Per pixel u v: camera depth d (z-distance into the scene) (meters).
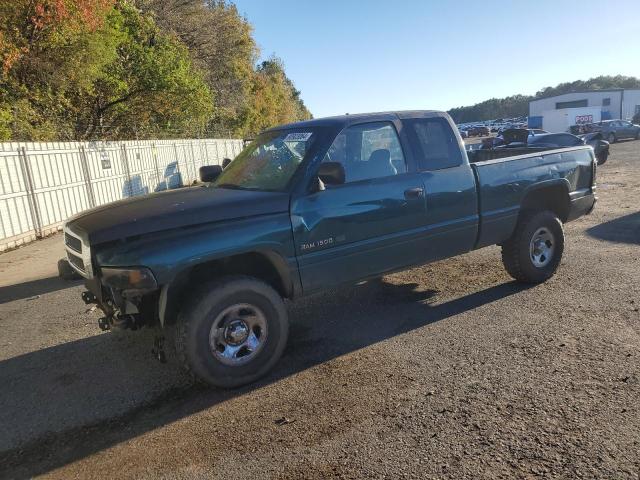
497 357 4.00
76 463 3.03
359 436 3.07
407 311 5.21
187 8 32.78
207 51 36.31
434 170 4.84
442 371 3.83
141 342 4.87
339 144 4.30
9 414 3.68
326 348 4.43
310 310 5.46
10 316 6.09
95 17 17.16
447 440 2.96
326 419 3.29
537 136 19.09
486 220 5.18
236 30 38.06
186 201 3.93
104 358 4.57
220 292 3.63
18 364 4.59
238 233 3.70
